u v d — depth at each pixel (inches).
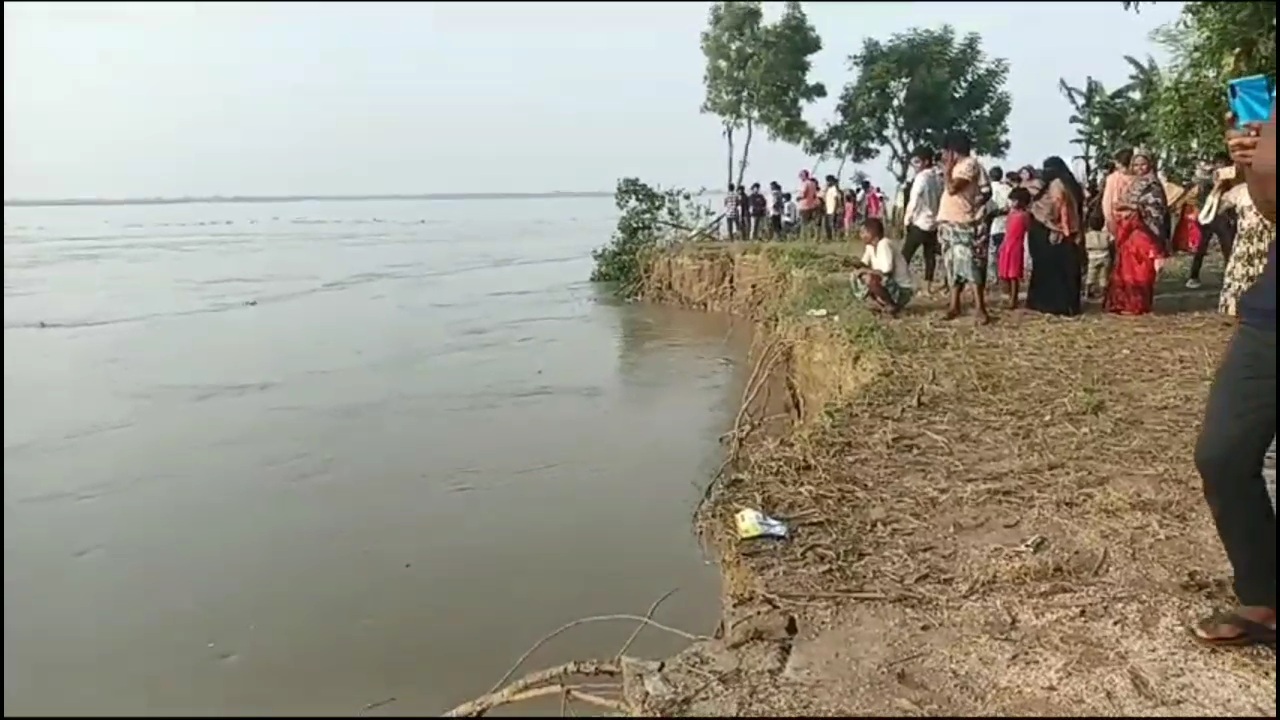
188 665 221.9
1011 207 516.1
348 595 260.7
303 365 587.8
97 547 296.8
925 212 553.9
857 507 250.1
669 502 336.8
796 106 1192.2
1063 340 428.8
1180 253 701.9
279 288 1027.9
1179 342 419.5
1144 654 177.2
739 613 199.9
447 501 340.8
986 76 1140.5
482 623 243.0
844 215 976.9
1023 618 192.2
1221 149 474.0
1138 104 761.6
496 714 182.7
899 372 381.4
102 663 223.3
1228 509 171.0
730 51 1183.6
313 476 369.7
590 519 319.3
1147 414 320.5
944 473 272.2
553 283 1074.1
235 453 399.5
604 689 184.1
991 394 349.1
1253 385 164.1
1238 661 174.1
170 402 488.1
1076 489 256.8
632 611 247.6
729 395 518.0
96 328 726.5
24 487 353.7
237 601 257.6
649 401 501.7
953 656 178.5
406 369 578.9
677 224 1033.5
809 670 175.6
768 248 819.4
